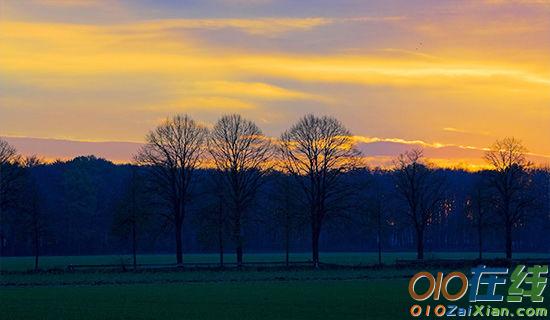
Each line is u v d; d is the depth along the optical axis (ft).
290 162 506.48
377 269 483.51
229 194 488.85
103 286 388.37
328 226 516.32
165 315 280.92
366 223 508.94
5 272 455.63
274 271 472.85
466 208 581.94
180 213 495.82
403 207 622.95
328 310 293.23
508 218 539.29
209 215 480.23
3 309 297.12
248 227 499.92
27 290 369.91
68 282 410.11
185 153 496.23
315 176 503.61
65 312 288.71
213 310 293.84
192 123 501.97
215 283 403.13
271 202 496.64
